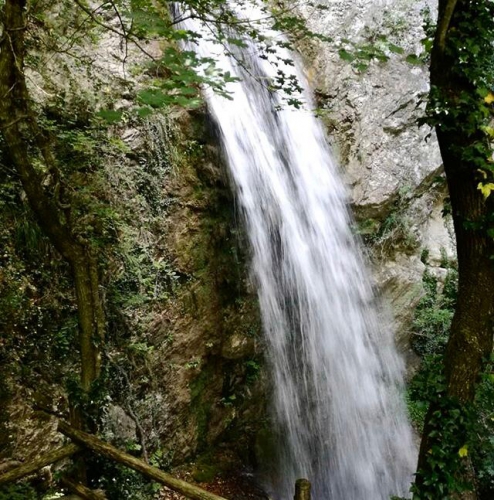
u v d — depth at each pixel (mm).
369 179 8781
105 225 4770
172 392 5297
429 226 9711
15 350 4000
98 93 5098
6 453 3775
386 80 9266
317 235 7820
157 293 5242
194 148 5973
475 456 6055
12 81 3119
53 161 3539
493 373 4086
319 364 7277
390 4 9719
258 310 6422
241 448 6164
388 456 7547
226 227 6188
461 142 3959
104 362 4109
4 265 4039
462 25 3861
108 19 5531
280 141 7836
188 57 2891
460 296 4102
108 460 3432
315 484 6629
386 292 8711
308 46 9266
